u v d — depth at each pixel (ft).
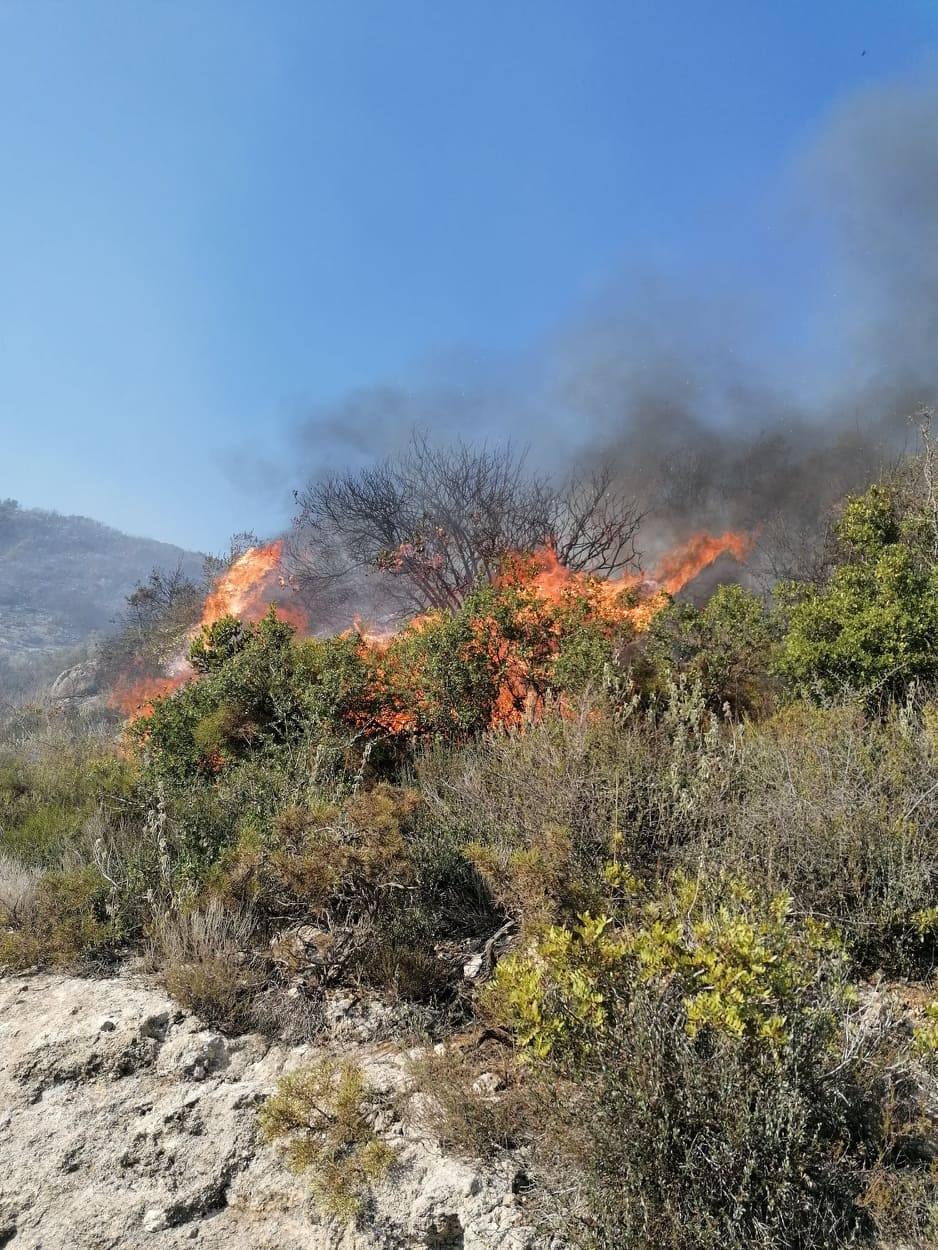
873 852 11.50
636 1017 7.86
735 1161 7.27
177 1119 9.86
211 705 24.68
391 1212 8.23
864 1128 8.01
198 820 17.89
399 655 25.20
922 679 21.33
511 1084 9.52
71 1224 8.65
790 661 23.38
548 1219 7.75
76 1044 11.27
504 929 12.72
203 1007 12.01
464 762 19.33
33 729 45.50
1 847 20.26
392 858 13.30
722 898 10.89
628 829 13.44
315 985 12.47
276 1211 8.59
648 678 24.81
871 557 28.22
